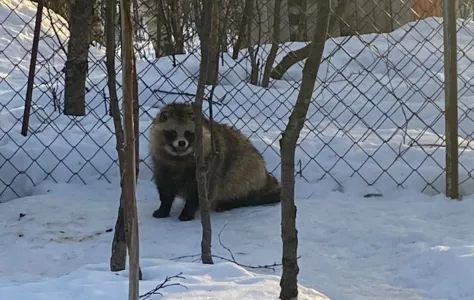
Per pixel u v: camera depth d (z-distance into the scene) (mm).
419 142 6309
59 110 6840
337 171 5992
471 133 6684
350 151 6195
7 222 5391
